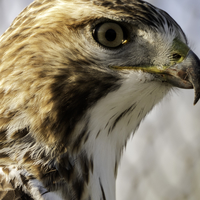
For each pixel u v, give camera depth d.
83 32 1.82
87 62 1.82
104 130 1.84
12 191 1.80
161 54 1.83
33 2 1.83
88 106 1.83
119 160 1.85
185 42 1.84
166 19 1.84
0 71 1.82
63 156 1.82
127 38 1.83
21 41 1.82
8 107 1.82
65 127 1.82
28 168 1.81
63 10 1.82
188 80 1.83
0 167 1.81
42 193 1.81
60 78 1.82
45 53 1.82
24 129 1.82
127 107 1.84
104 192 1.83
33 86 1.82
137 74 1.83
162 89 1.84
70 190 1.82
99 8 1.82
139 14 1.83
